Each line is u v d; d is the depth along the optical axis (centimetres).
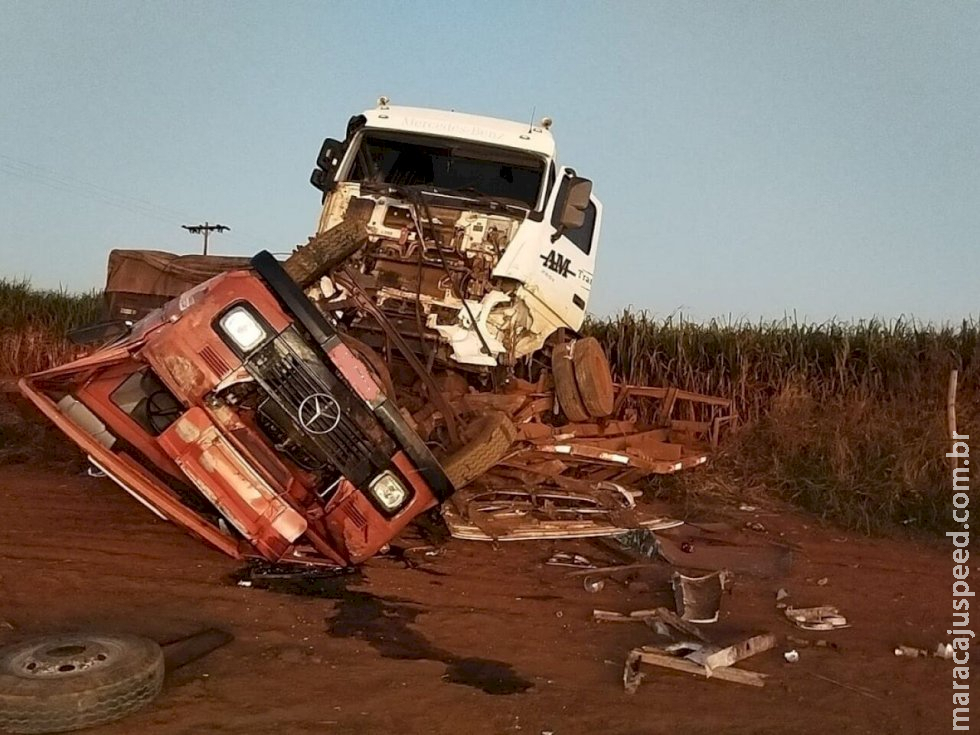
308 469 550
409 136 850
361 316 697
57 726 340
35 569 535
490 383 753
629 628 516
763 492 925
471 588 575
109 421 573
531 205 800
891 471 912
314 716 373
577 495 715
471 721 380
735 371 1175
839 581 646
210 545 577
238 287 512
